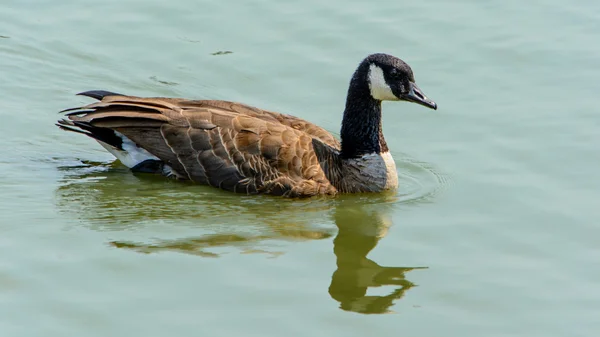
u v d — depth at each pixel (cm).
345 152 1703
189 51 2114
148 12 2250
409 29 2181
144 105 1675
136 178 1705
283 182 1627
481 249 1512
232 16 2234
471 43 2136
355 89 1680
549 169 1752
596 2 2288
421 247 1520
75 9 2259
